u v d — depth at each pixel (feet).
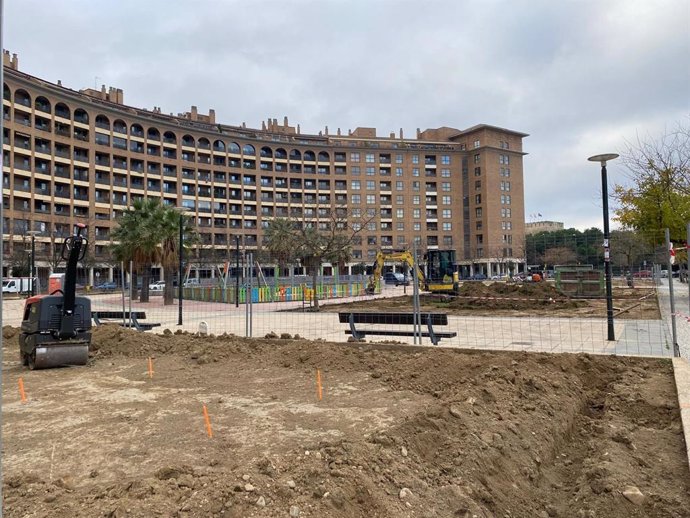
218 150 275.39
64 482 13.09
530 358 27.32
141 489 12.12
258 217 283.18
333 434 16.76
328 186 299.58
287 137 298.35
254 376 27.07
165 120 260.42
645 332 43.27
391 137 323.37
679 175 78.23
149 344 36.35
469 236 310.65
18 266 170.71
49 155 208.44
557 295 82.74
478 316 65.10
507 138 313.32
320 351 30.37
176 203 256.73
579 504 14.19
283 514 11.28
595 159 38.88
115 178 234.79
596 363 27.50
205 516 11.07
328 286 119.85
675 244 80.23
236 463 14.15
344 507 11.80
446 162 311.88
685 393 21.38
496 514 13.24
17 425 18.78
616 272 67.56
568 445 19.04
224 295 112.98
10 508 11.59
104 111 229.86
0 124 7.09
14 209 195.00
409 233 303.07
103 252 212.23
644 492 14.02
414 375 25.38
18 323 67.46
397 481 13.17
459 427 17.06
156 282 176.65
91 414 20.21
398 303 91.20
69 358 31.40
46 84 208.74
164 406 21.25
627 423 19.85
